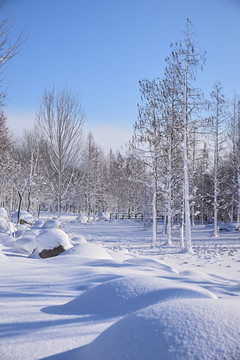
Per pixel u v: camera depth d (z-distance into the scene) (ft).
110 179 172.45
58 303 11.07
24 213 73.15
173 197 63.46
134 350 5.10
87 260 22.12
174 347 4.90
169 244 59.21
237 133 90.48
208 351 4.76
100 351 5.50
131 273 17.35
